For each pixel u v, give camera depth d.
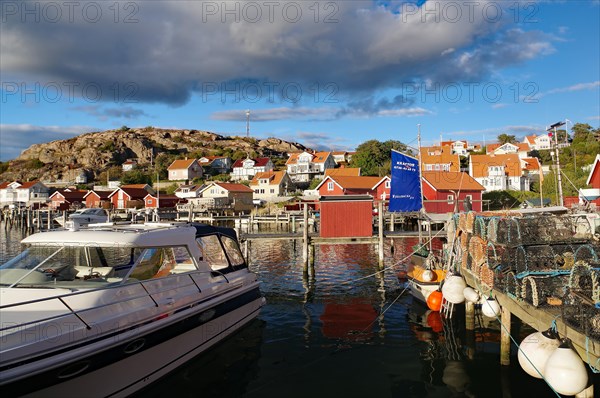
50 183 109.19
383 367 9.51
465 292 10.69
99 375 6.80
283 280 19.33
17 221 61.84
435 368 9.36
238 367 9.55
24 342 5.96
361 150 94.25
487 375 8.91
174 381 8.55
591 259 7.44
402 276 19.70
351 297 15.96
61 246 8.35
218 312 10.00
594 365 5.56
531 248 8.80
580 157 73.06
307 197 56.31
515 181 65.06
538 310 7.14
